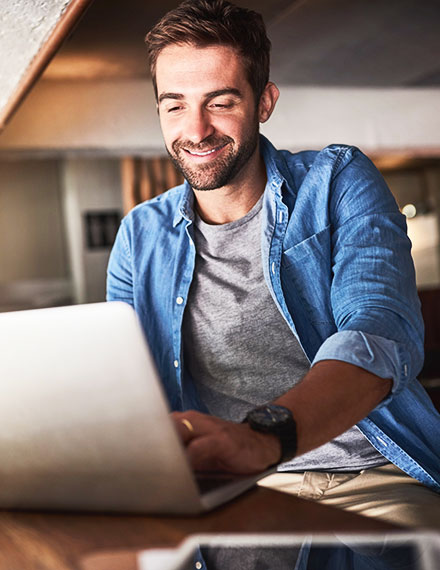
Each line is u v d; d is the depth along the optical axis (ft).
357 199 4.32
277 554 2.21
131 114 17.03
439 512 3.50
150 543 2.12
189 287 4.69
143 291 4.97
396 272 3.84
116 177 25.70
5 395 2.39
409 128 19.39
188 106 4.22
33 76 7.47
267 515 2.27
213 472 2.57
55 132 16.62
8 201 27.43
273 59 15.88
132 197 22.40
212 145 4.27
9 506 2.62
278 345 4.53
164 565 2.16
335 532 2.11
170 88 4.21
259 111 4.59
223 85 4.17
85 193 25.38
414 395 4.30
